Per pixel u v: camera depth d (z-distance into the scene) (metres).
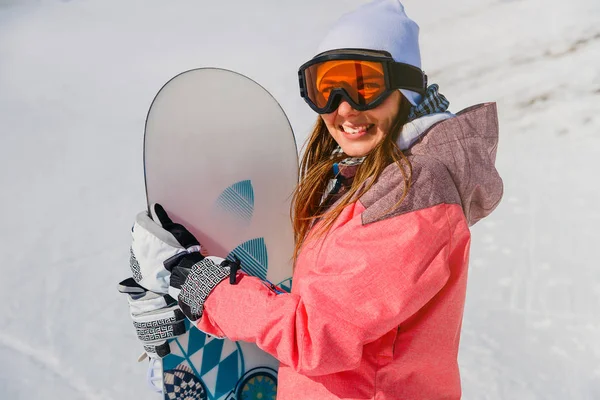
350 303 1.16
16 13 6.61
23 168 4.38
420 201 1.17
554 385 2.76
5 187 4.21
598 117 4.28
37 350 3.07
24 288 3.45
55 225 3.88
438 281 1.17
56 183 4.23
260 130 1.74
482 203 1.36
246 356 1.69
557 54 4.91
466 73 4.89
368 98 1.27
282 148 1.75
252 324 1.28
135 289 1.56
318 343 1.18
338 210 1.27
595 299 3.14
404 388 1.30
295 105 4.60
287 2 6.45
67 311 3.30
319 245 1.29
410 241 1.15
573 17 5.25
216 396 1.65
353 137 1.33
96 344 3.11
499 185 1.34
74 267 3.58
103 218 3.93
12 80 5.43
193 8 6.48
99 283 3.47
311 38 5.65
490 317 3.11
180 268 1.44
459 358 2.92
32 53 5.82
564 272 3.30
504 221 3.64
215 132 1.70
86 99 5.12
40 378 2.92
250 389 1.69
